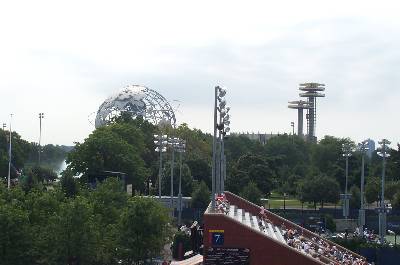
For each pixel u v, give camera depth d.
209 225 71.62
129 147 169.75
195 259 93.62
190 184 179.50
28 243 74.62
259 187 192.88
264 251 71.25
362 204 133.00
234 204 102.81
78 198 80.69
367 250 106.62
